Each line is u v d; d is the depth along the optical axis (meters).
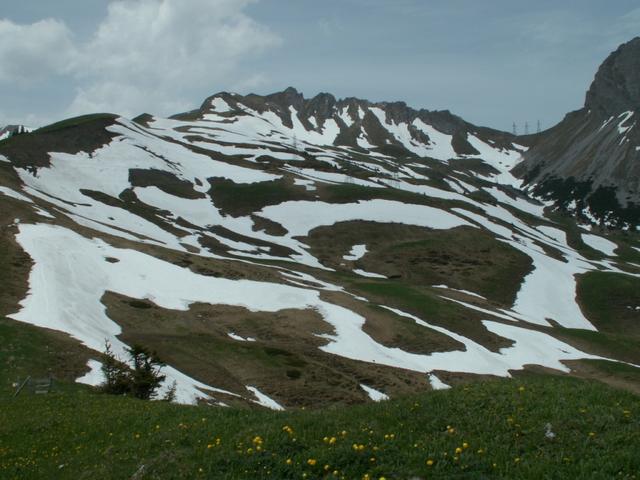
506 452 13.32
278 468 13.36
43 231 83.88
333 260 130.75
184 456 14.95
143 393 32.94
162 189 158.88
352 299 85.56
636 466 12.10
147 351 34.28
